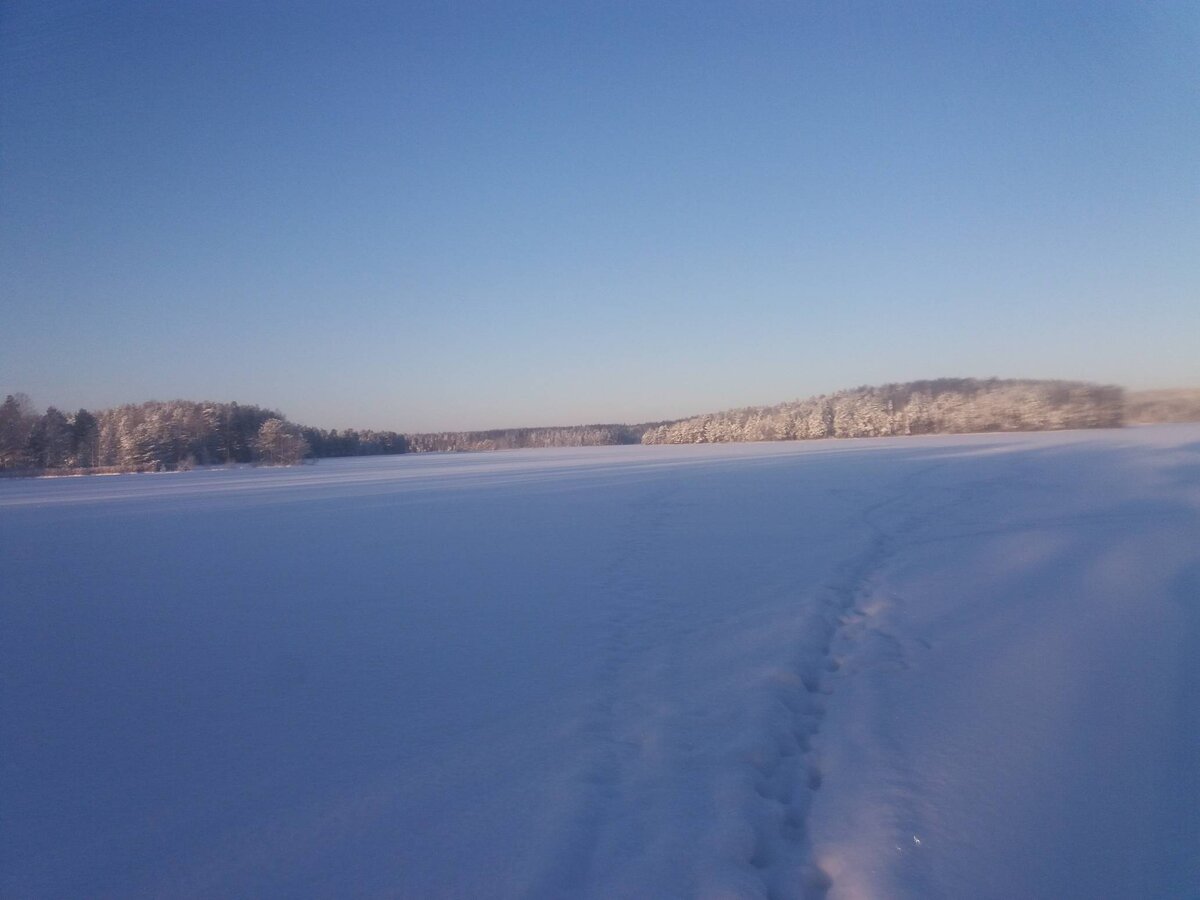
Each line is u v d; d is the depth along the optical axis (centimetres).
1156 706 511
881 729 504
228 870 375
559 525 1535
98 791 462
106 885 366
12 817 434
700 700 568
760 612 795
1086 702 525
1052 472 2117
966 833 381
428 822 412
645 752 488
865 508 1577
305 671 673
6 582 1134
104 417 7512
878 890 341
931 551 1075
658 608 837
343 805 435
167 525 1867
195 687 641
